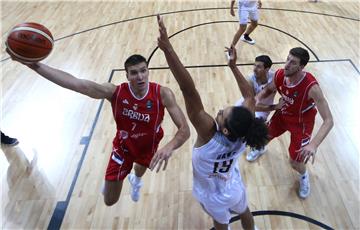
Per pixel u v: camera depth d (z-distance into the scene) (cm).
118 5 799
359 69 515
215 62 549
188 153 384
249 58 555
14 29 218
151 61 560
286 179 346
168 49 180
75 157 383
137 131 266
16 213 322
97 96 246
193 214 315
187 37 633
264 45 595
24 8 799
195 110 194
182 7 770
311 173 350
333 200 321
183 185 345
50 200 334
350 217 304
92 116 444
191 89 187
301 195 324
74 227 308
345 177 345
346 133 396
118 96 254
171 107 255
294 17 702
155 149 279
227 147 206
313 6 753
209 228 301
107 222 311
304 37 618
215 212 236
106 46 614
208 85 493
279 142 393
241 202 243
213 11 741
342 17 694
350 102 446
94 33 665
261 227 298
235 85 491
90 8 788
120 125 266
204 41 616
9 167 372
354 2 765
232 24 678
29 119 441
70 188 346
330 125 262
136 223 309
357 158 365
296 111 295
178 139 233
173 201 329
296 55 265
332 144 383
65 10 781
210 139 205
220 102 456
